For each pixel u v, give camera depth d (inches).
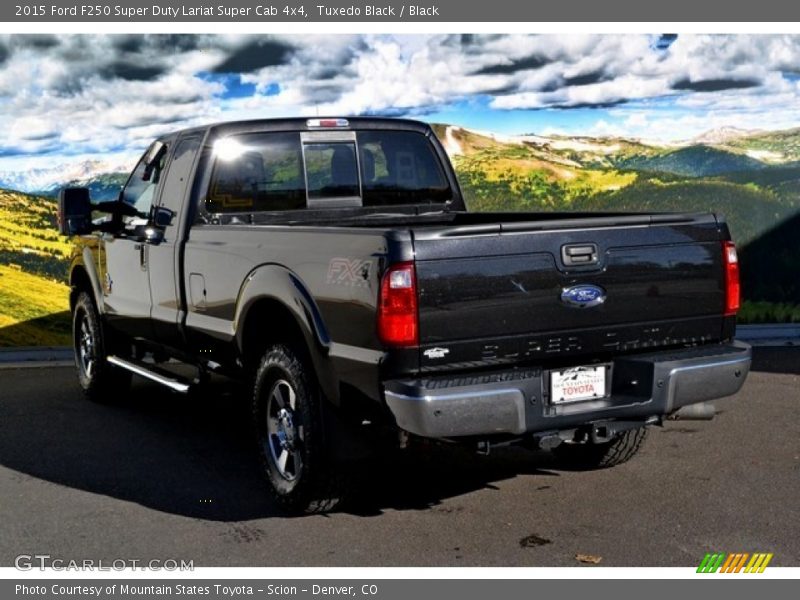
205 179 232.4
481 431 171.3
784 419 267.0
